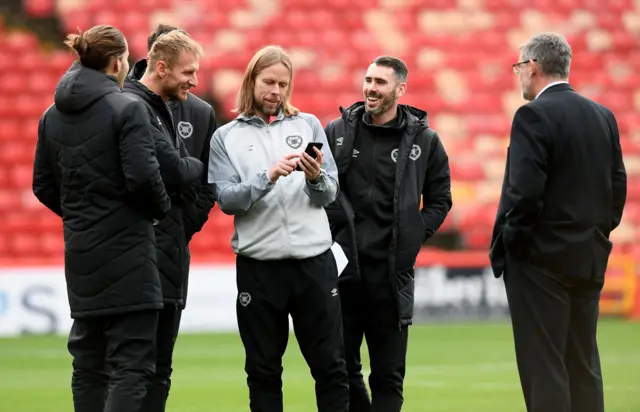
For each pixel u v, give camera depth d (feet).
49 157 50.62
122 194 48.80
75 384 50.47
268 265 53.72
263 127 54.80
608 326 134.92
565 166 51.37
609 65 192.95
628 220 169.99
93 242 48.49
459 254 140.36
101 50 49.19
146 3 184.96
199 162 52.95
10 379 89.45
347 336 58.80
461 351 108.99
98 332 50.11
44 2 181.68
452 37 190.80
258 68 54.13
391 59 57.77
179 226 54.13
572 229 51.55
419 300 138.62
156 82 53.16
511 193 50.78
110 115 48.42
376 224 57.77
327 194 53.42
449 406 74.28
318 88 181.06
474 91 184.65
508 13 194.90
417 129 57.88
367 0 192.34
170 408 73.92
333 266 54.49
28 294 126.21
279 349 54.65
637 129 184.44
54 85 175.83
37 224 156.25
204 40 182.60
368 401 60.08
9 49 178.40
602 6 198.18
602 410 52.85
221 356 105.70
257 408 54.34
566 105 51.60
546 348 51.60
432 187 59.57
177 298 54.13
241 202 52.49
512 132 51.47
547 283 51.75
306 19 188.65
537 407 51.21
